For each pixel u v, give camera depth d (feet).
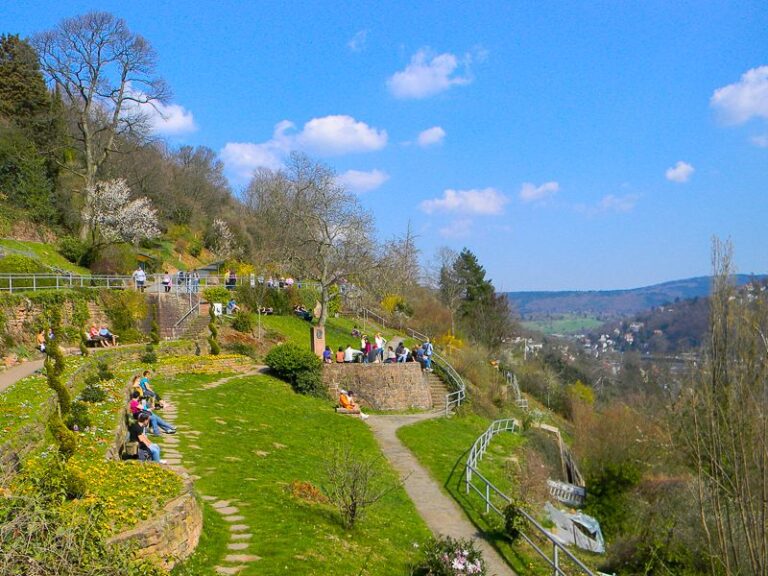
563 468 108.37
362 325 175.42
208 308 139.64
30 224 161.89
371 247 172.45
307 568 40.70
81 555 29.25
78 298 111.75
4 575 26.71
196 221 260.62
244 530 46.11
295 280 186.50
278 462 66.85
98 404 64.13
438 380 131.54
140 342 119.24
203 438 69.97
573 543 66.85
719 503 37.55
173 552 37.60
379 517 57.82
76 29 159.94
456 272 249.14
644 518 71.72
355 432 91.35
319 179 204.23
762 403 35.29
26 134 177.88
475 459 86.58
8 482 35.40
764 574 34.19
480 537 58.49
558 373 243.40
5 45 185.98
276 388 105.09
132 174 230.48
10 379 71.72
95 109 210.38
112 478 42.86
